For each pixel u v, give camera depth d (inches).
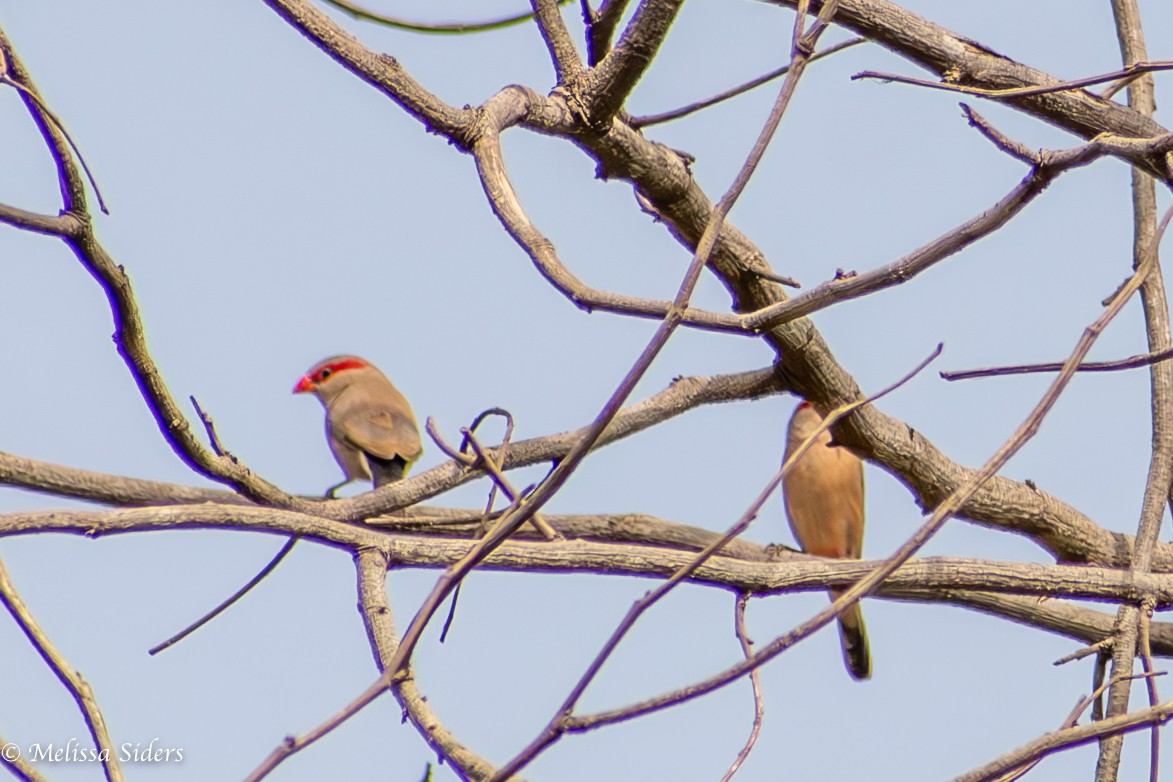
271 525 301.4
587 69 382.9
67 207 293.6
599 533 410.6
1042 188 277.1
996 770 230.8
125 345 314.3
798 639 210.2
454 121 351.6
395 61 350.3
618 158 392.5
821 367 423.2
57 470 341.4
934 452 434.3
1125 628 335.3
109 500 345.7
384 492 358.6
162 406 326.3
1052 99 381.7
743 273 414.6
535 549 311.1
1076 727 233.0
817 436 219.9
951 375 267.6
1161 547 435.2
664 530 414.6
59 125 281.0
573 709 204.2
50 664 245.9
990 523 438.0
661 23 365.7
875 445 431.2
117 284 304.2
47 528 281.9
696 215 407.2
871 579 214.1
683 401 421.4
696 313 287.4
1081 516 438.6
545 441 401.1
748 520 210.4
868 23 378.0
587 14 392.8
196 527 294.2
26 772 225.8
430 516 377.4
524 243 303.7
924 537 216.5
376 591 300.4
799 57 240.1
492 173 348.2
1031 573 327.9
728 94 404.8
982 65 378.3
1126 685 325.7
